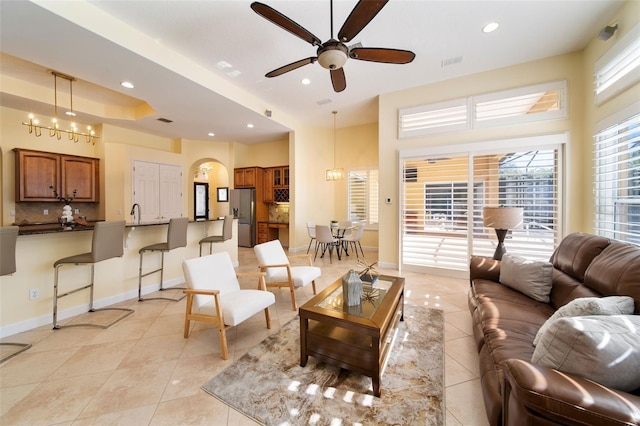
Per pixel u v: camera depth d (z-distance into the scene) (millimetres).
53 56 2918
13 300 2488
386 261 4820
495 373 1406
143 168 5961
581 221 3416
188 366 1997
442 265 4305
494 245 3844
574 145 3451
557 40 3189
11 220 4539
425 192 4359
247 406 1598
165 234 3879
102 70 3242
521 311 1960
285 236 7664
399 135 4531
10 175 4508
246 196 7238
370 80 4172
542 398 928
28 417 1527
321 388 1749
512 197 3770
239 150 7543
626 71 2535
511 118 3777
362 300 2127
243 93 4488
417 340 2338
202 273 2439
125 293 3381
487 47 3322
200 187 8500
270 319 2809
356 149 6859
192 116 5039
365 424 1460
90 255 2734
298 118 6117
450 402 1623
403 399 1646
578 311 1334
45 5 2182
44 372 1926
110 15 2635
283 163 7348
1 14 2225
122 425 1469
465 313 2906
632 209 2570
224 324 2125
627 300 1367
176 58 3322
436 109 4234
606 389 925
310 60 2367
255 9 1786
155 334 2492
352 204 6953
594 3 2564
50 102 4293
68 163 5098
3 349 2238
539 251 3596
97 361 2062
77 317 2855
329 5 2574
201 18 2711
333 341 1905
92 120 5184
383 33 3023
